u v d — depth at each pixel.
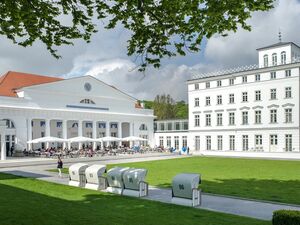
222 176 27.53
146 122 77.25
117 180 18.59
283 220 9.02
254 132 60.25
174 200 15.91
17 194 17.27
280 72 57.06
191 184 15.31
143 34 11.63
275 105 57.56
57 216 12.00
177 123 74.12
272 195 18.38
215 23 10.95
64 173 29.84
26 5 10.86
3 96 54.00
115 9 11.20
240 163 41.97
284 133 56.47
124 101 73.12
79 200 16.53
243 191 19.73
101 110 68.44
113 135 74.25
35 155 50.75
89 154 51.41
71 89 63.59
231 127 63.50
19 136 55.34
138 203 15.78
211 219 12.66
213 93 66.50
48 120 59.50
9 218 11.46
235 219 12.72
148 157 54.03
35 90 58.09
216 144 65.69
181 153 63.47
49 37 12.17
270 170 32.69
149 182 23.83
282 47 59.94
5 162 40.97
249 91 61.12
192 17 10.90
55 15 11.66
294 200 16.92
